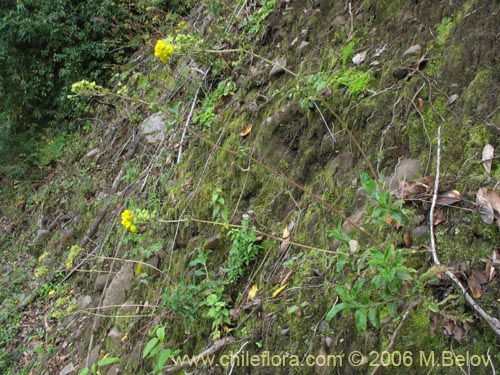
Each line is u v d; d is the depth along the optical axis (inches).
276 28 154.9
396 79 100.3
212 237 121.0
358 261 73.8
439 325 67.1
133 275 150.6
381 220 71.7
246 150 127.8
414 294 71.1
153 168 185.5
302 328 84.1
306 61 130.6
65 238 223.5
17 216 287.6
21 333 198.4
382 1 117.1
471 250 70.8
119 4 316.2
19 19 315.9
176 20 259.4
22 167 315.3
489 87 83.7
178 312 105.1
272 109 130.3
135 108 247.0
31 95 325.1
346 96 107.7
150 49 279.0
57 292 200.5
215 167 138.1
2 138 325.1
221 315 100.2
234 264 108.3
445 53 94.0
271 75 139.8
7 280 237.6
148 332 123.1
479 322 64.5
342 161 102.3
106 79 325.4
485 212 71.9
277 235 105.9
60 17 326.3
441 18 101.0
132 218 105.6
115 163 233.9
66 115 328.2
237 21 178.7
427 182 81.4
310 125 114.0
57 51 328.5
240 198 122.3
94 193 238.1
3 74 324.5
